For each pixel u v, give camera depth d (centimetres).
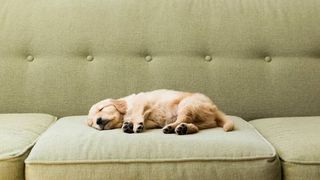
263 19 184
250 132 141
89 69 182
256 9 186
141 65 182
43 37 182
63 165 120
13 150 126
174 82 180
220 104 179
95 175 119
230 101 179
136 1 187
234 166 120
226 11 185
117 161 120
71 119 162
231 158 121
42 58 183
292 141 131
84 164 120
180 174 119
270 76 181
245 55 183
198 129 140
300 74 181
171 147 123
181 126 133
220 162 120
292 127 147
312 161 122
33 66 183
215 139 127
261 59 185
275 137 140
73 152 122
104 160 120
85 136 129
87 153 121
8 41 183
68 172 119
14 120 159
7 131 141
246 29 183
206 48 183
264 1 188
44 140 130
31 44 183
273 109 180
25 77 181
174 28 183
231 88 179
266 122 162
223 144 124
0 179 122
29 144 133
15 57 183
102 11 185
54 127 147
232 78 180
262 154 122
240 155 121
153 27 183
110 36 182
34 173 120
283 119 163
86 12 185
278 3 188
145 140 126
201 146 123
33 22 184
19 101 180
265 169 120
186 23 183
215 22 184
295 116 179
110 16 184
